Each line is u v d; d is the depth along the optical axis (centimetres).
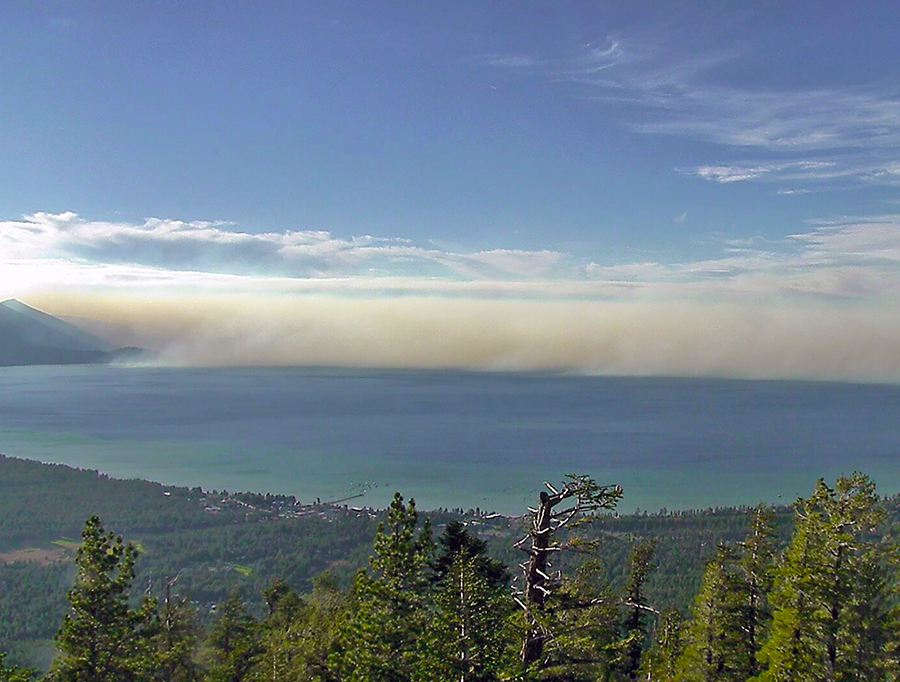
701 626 3747
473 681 2391
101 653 3144
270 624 5391
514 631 2420
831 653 2956
